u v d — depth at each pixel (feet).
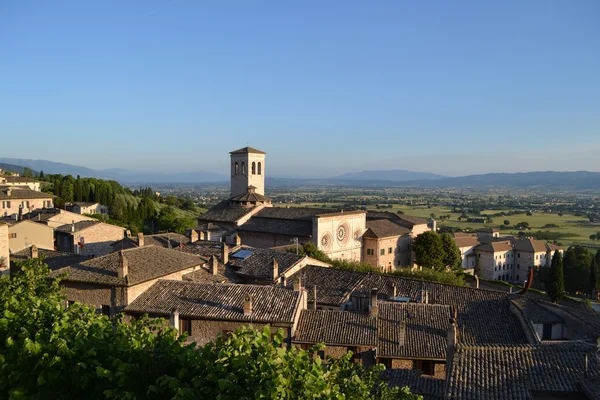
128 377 48.55
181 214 647.97
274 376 44.62
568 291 382.63
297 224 297.74
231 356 48.49
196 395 45.91
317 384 46.11
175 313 128.98
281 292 141.18
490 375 78.13
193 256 177.68
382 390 71.51
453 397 74.33
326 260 252.01
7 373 50.31
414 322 140.77
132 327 61.87
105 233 287.28
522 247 480.23
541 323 138.82
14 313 61.57
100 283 138.62
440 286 176.86
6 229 183.42
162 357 52.70
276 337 51.24
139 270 147.33
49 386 49.60
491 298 164.76
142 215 500.33
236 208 327.88
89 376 49.49
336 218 299.79
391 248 337.93
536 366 79.56
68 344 52.85
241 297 139.13
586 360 77.97
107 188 552.00
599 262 415.44
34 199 385.70
